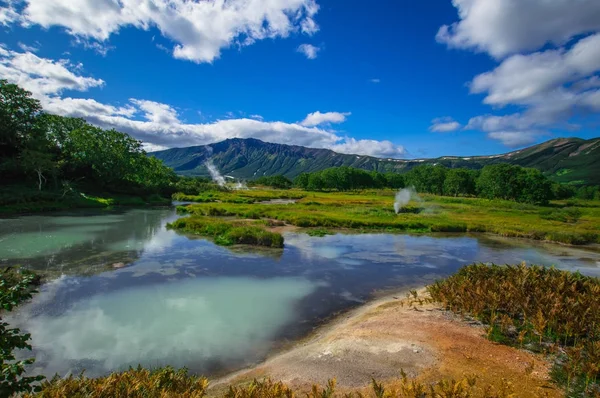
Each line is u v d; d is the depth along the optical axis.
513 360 9.24
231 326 12.50
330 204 64.44
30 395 6.33
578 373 8.24
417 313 13.13
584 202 97.81
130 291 15.70
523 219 48.88
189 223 32.91
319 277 19.17
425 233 37.16
